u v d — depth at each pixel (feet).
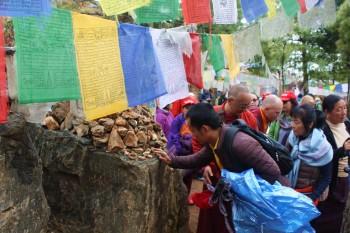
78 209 8.97
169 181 10.09
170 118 15.66
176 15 7.69
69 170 9.02
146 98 7.64
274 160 7.82
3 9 4.38
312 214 7.04
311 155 9.07
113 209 8.59
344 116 10.30
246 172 7.30
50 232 9.15
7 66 5.28
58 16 5.59
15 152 5.97
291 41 41.91
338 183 9.98
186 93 9.05
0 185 5.60
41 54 5.35
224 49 10.07
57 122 9.53
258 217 7.14
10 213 5.72
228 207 8.11
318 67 44.32
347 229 7.09
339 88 54.80
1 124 5.75
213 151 7.91
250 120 11.30
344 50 39.50
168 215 10.14
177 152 13.29
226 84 21.57
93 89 6.26
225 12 8.98
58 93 5.66
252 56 10.98
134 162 8.57
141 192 8.35
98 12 9.87
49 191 9.27
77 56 5.93
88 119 6.18
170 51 8.60
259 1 9.45
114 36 6.66
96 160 8.80
